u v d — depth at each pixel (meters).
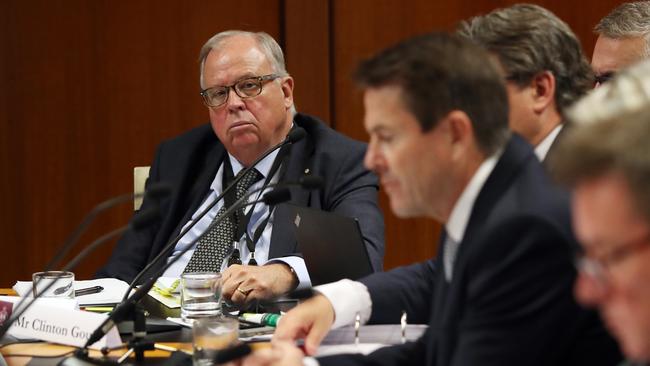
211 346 5.29
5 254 13.88
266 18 13.65
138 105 13.71
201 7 13.61
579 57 6.25
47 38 13.62
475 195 4.57
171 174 9.41
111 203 5.56
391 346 5.40
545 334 4.27
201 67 9.20
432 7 13.59
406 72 4.45
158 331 6.28
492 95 4.50
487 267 4.36
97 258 13.88
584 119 2.81
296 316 5.61
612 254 2.69
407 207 4.64
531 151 4.65
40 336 6.10
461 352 4.41
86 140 13.74
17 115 13.70
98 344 5.80
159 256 6.43
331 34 13.62
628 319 2.74
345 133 13.67
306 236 6.96
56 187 13.81
